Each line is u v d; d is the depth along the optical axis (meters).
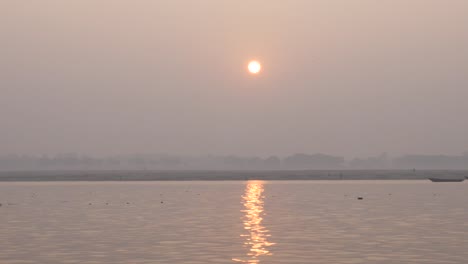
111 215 76.81
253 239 52.69
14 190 158.62
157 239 52.97
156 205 95.12
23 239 53.50
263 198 113.50
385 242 50.72
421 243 50.12
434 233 56.56
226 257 43.59
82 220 70.31
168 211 82.75
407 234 55.91
